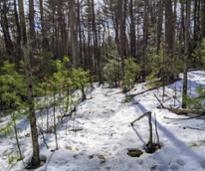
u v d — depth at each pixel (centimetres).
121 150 738
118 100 1280
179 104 1027
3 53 2009
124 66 1661
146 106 1067
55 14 2758
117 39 2392
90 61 3081
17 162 747
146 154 703
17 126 1072
